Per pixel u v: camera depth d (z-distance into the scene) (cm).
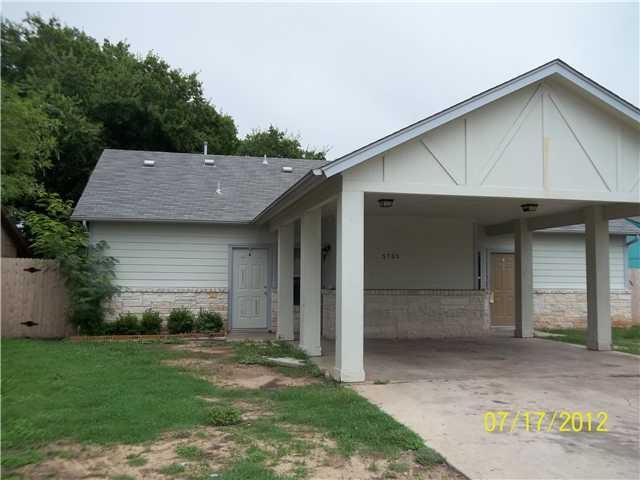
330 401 652
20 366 830
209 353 1045
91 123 2366
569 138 858
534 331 1484
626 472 426
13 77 2473
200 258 1387
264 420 570
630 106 847
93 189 1430
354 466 441
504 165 827
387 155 783
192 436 512
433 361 961
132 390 689
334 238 1384
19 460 441
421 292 1326
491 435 525
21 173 1331
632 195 878
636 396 692
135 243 1351
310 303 1029
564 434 528
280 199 959
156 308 1348
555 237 1598
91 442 491
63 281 1283
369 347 1148
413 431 535
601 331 1104
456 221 1395
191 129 2709
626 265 1636
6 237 1705
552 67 818
